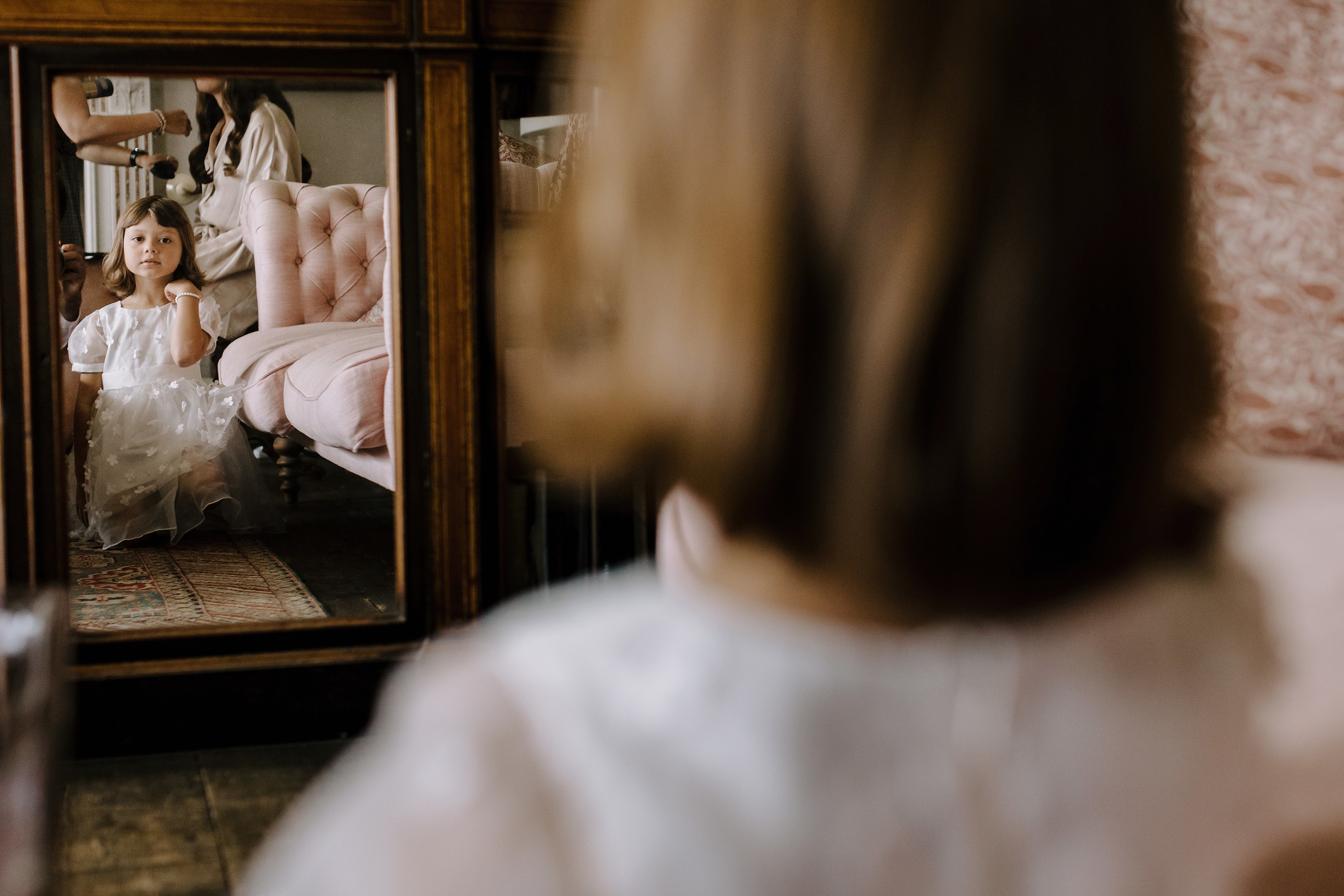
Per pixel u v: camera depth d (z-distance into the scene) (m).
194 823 2.10
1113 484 0.41
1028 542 0.41
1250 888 0.47
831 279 0.40
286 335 4.56
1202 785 0.45
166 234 4.21
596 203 0.43
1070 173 0.39
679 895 0.39
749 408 0.40
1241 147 2.59
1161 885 0.44
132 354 4.12
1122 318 0.40
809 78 0.40
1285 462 2.13
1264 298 2.57
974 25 0.39
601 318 0.44
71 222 4.62
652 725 0.41
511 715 0.42
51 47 2.24
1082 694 0.45
